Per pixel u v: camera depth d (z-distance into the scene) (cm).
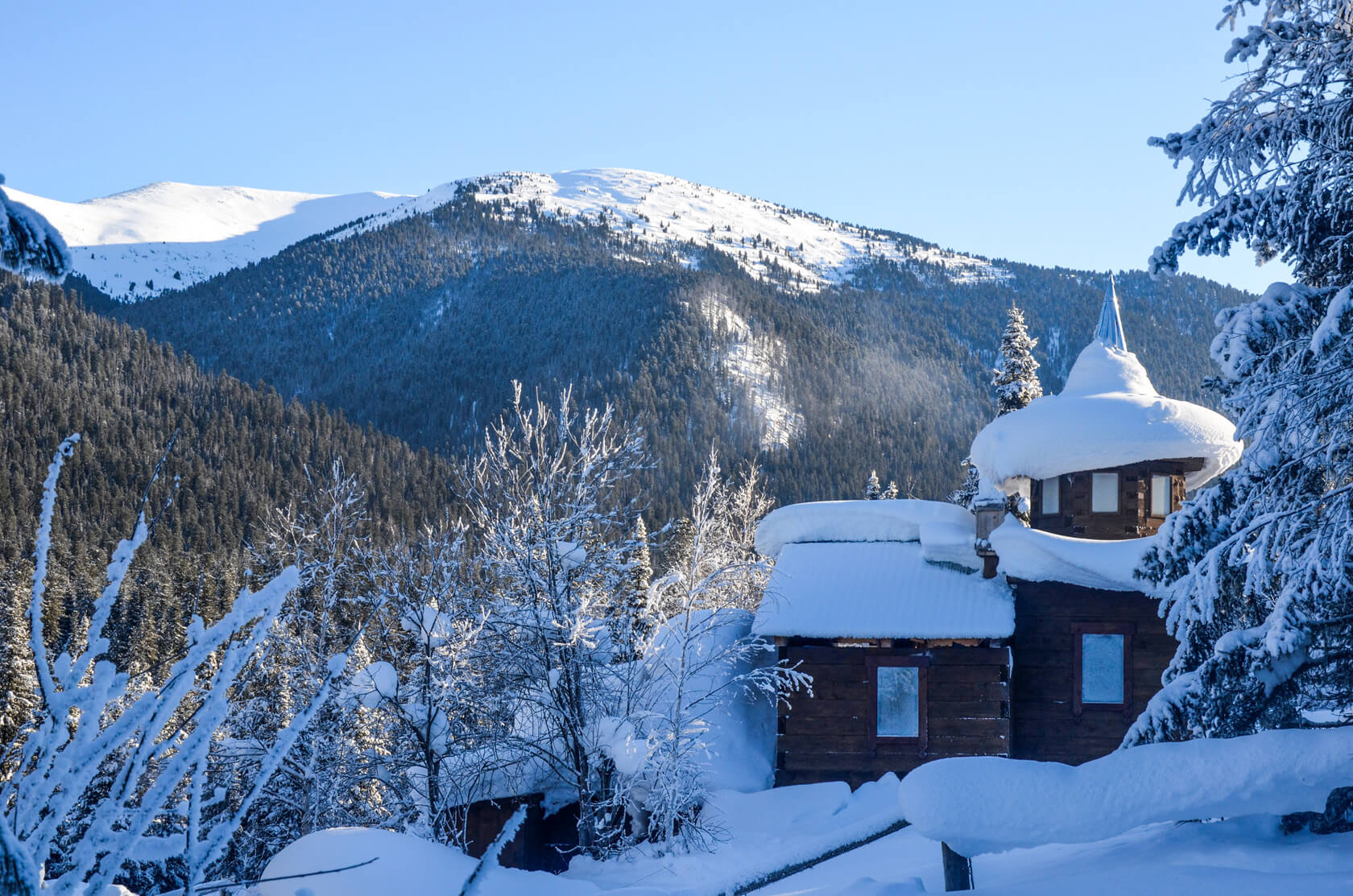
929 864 1291
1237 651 1057
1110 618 2125
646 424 19350
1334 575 962
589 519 1909
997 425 2225
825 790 1969
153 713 488
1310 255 1138
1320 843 965
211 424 13150
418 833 1828
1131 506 2162
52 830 459
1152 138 1105
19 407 11806
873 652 2112
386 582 1997
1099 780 940
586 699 1895
